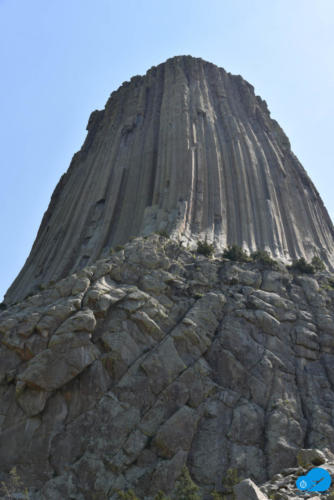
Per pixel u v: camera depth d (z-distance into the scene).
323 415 30.03
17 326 29.97
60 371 27.86
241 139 65.94
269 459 26.94
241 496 15.75
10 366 28.66
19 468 25.02
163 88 79.00
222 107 72.75
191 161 57.81
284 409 29.69
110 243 55.03
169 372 29.89
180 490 22.70
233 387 30.59
